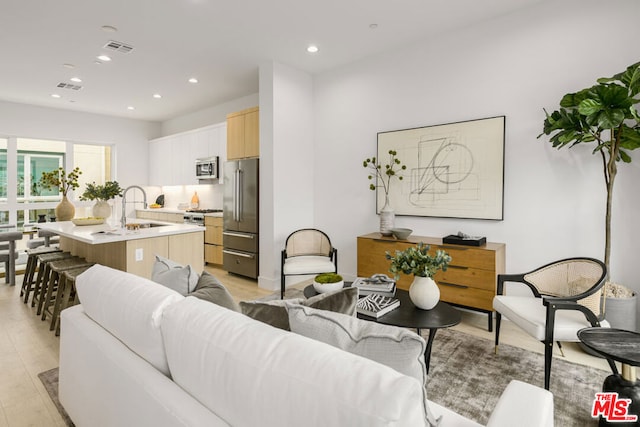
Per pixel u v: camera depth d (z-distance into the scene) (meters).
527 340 2.83
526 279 2.58
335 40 3.71
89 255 3.81
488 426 0.94
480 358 2.51
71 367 1.59
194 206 6.74
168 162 7.01
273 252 4.32
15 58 4.11
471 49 3.41
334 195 4.57
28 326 3.14
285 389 0.75
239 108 5.81
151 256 3.21
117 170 7.09
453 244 3.18
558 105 2.96
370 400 0.65
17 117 5.91
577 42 2.86
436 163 3.64
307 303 1.30
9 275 4.54
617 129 2.48
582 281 2.33
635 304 2.49
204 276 1.72
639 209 2.64
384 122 4.06
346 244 4.47
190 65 4.37
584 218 2.86
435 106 3.66
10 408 1.96
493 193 3.29
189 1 2.95
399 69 3.92
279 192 4.34
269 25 3.37
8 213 5.88
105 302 1.43
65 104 6.09
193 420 0.87
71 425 1.81
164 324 1.14
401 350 0.93
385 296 2.43
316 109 4.70
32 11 3.07
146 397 1.03
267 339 0.90
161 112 6.74
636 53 2.63
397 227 3.98
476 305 3.04
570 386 2.14
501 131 3.23
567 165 2.93
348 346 1.00
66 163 6.54
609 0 2.72
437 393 2.07
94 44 3.75
